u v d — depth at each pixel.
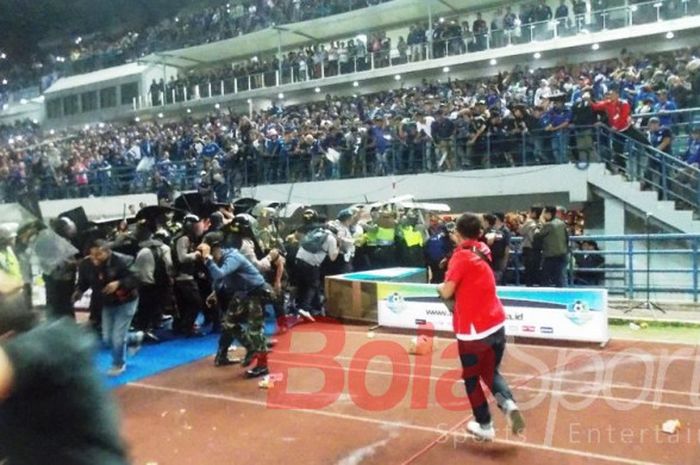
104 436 2.04
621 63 19.05
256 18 32.47
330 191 17.53
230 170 19.16
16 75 45.28
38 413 1.93
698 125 13.48
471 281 5.12
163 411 6.33
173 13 42.41
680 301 11.02
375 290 10.16
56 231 8.81
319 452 5.15
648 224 12.03
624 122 13.21
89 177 22.75
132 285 7.75
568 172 13.88
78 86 38.25
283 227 12.31
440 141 15.84
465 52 23.86
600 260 12.73
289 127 21.62
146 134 27.28
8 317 1.96
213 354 8.73
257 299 7.55
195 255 9.67
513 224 12.88
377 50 26.45
